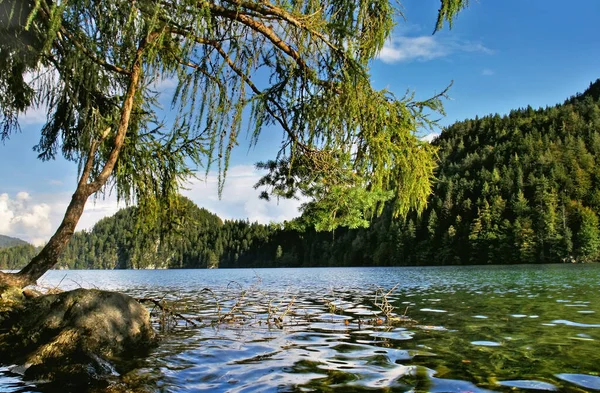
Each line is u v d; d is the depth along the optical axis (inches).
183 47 170.6
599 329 262.2
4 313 205.6
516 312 356.8
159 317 339.3
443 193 4313.5
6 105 227.8
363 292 656.4
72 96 229.0
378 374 165.3
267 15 180.5
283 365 183.6
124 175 272.4
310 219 249.0
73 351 185.0
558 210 3796.8
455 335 250.1
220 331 279.9
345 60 181.3
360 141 194.9
